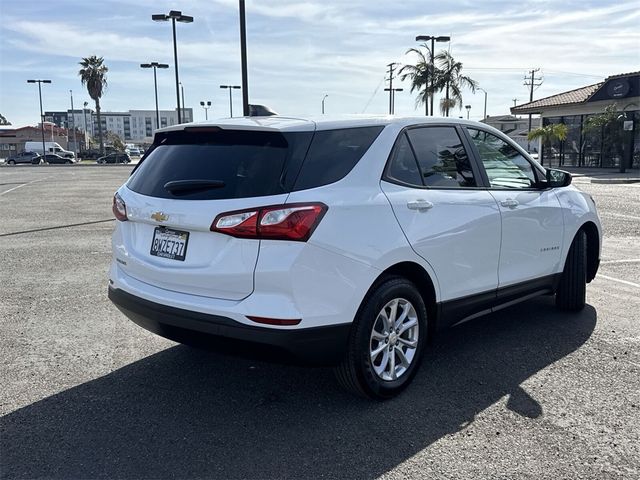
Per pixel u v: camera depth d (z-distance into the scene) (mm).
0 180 29875
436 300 4125
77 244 9750
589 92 36469
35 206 16188
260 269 3318
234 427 3549
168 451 3277
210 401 3900
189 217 3504
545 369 4395
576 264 5602
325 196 3455
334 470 3088
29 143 81375
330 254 3412
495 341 5008
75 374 4328
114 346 4902
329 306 3436
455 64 31188
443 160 4324
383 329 3818
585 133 34000
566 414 3684
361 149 3805
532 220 4934
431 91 31109
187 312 3541
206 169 3652
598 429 3494
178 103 26672
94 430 3512
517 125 77750
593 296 6398
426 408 3779
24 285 6898
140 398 3941
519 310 5914
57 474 3055
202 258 3529
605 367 4426
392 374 3898
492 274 4570
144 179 4004
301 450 3281
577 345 4895
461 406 3805
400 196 3855
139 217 3840
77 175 35219
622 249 9016
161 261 3734
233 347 3449
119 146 108562
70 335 5164
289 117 3908
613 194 18406
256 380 4234
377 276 3639
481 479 2998
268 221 3297
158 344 4953
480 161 4648
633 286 6797
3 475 3039
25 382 4184
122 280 4051
